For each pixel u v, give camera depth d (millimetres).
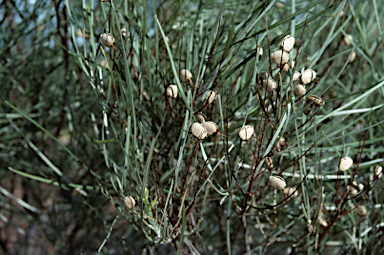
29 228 1863
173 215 767
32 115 1270
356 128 949
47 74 1203
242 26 782
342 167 736
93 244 1640
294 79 711
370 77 1025
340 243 1005
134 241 1466
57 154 1504
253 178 720
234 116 835
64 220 1563
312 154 846
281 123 695
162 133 845
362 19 958
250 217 979
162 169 846
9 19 1189
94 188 804
